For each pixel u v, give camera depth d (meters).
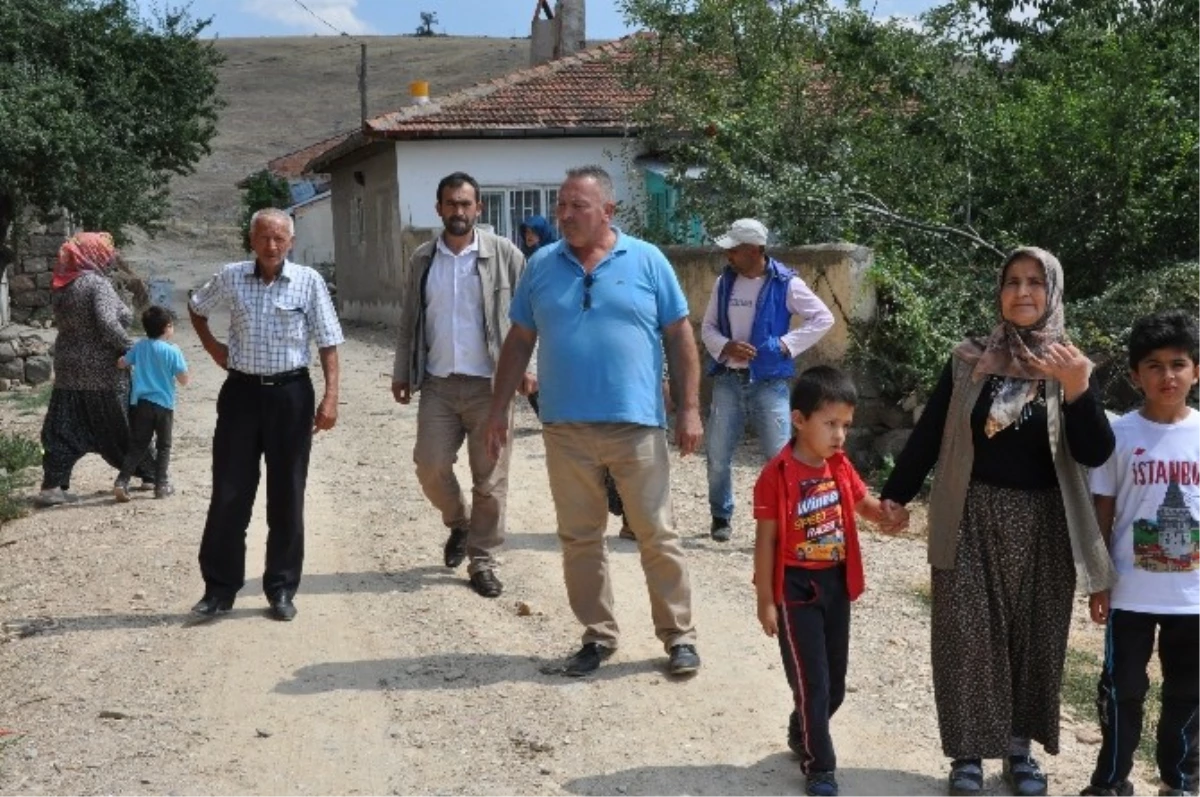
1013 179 11.89
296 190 39.22
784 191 11.96
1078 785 4.99
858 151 13.05
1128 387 9.87
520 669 6.07
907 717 5.57
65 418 9.52
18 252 20.73
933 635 4.74
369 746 5.31
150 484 10.08
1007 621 4.68
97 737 5.42
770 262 7.90
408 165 21.00
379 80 74.06
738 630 6.58
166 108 20.69
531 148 21.11
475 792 4.91
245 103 69.19
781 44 15.90
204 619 6.75
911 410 10.39
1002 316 4.63
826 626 4.80
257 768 5.13
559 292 5.74
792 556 4.72
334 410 6.77
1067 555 4.64
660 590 5.94
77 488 10.10
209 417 13.26
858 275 10.52
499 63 76.81
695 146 14.56
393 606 6.97
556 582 7.37
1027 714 4.77
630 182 20.30
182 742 5.36
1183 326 4.54
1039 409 4.54
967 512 4.65
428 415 7.14
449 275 7.03
